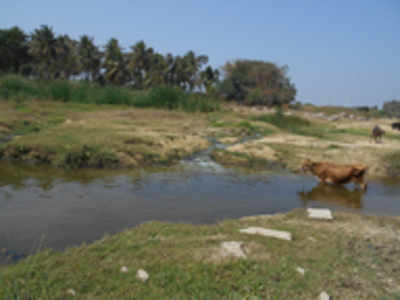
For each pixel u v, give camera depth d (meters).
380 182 9.55
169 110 29.84
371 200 7.62
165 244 4.23
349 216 6.12
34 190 6.88
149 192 7.24
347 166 8.67
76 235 4.75
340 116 50.94
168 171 9.45
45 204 6.06
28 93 27.67
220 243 4.32
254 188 8.17
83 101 29.70
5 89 26.36
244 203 6.88
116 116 22.08
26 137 11.11
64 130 13.11
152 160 10.44
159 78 62.91
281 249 4.29
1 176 7.84
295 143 15.23
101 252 3.94
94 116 21.02
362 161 11.65
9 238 4.55
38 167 8.91
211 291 3.24
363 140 18.73
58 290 3.07
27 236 4.64
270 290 3.36
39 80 32.50
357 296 3.45
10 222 5.11
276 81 66.00
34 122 16.17
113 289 3.18
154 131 16.03
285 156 12.24
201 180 8.64
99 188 7.29
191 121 23.27
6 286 3.07
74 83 32.25
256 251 4.16
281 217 5.89
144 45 62.78
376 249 4.68
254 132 21.00
